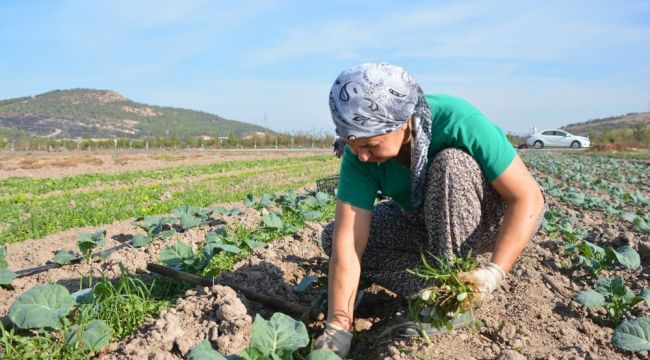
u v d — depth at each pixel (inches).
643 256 213.9
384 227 137.5
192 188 574.2
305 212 308.8
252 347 97.6
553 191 486.3
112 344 130.0
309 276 161.6
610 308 147.6
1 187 620.1
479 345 122.6
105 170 897.5
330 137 2415.1
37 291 130.3
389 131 105.0
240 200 478.0
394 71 105.0
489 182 118.2
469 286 106.7
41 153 1706.4
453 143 116.5
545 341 128.5
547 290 163.2
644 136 2214.6
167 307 152.1
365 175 123.2
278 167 945.5
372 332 136.5
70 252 243.0
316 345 114.2
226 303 132.2
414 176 116.0
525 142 1857.8
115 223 354.9
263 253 207.3
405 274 136.2
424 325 121.8
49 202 459.8
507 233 114.0
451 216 117.4
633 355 124.6
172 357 120.3
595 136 2354.8
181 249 179.9
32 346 124.8
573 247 212.1
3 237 295.0
